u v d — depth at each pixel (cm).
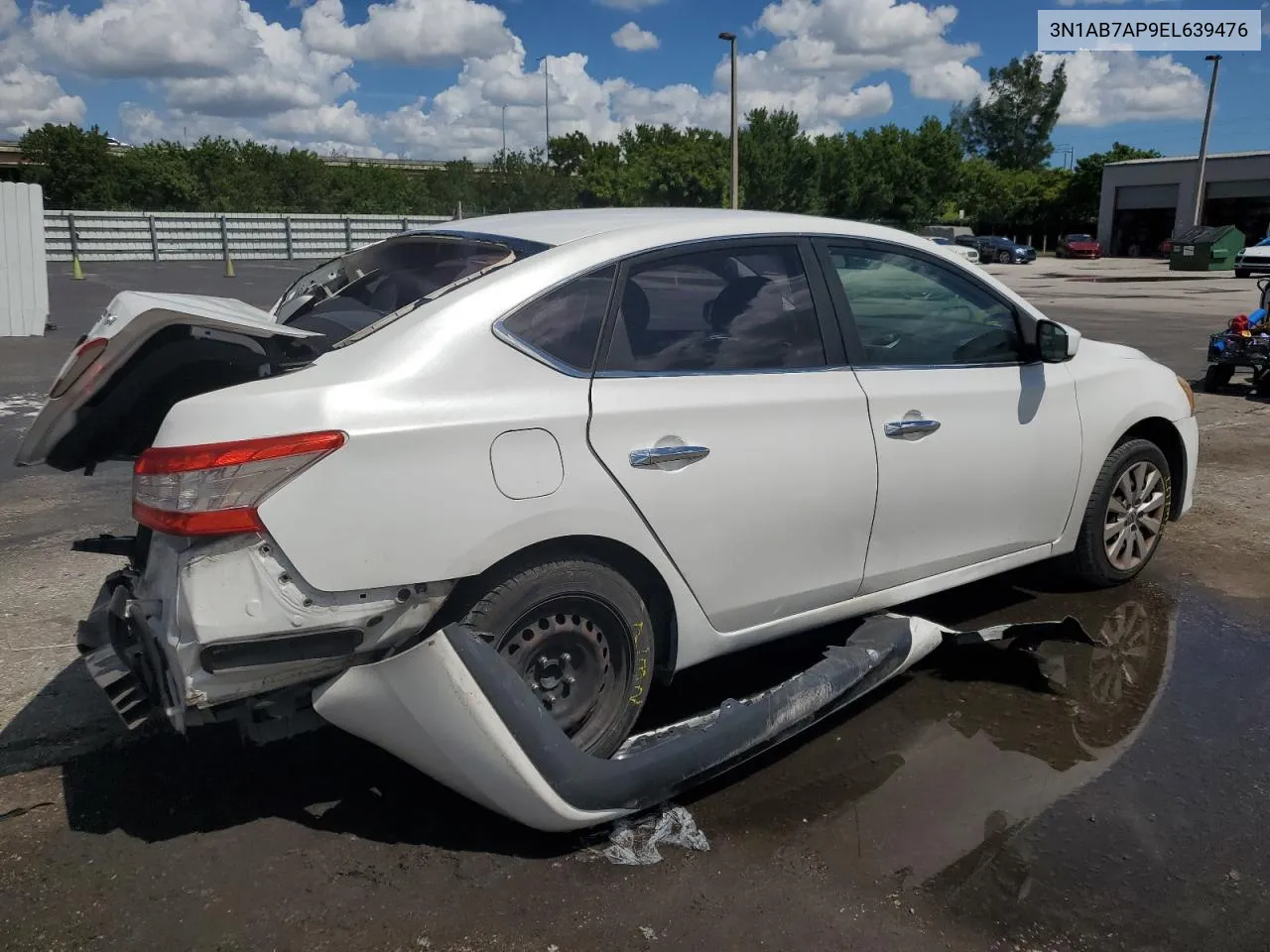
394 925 247
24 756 325
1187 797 301
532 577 278
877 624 361
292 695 266
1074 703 362
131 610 273
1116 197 5847
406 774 313
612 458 285
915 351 363
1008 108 9938
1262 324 991
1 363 1210
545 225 331
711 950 239
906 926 246
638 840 280
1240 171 5141
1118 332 1557
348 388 258
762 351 323
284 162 6241
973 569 393
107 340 271
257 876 265
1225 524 570
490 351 275
